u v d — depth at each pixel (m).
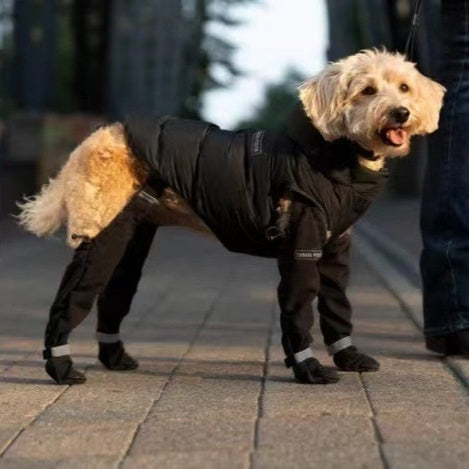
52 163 31.14
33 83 31.78
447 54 6.79
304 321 5.84
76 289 6.02
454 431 4.75
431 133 6.61
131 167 5.98
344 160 5.70
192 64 56.06
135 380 6.14
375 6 30.34
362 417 5.03
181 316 9.34
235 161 5.82
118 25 37.84
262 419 5.01
